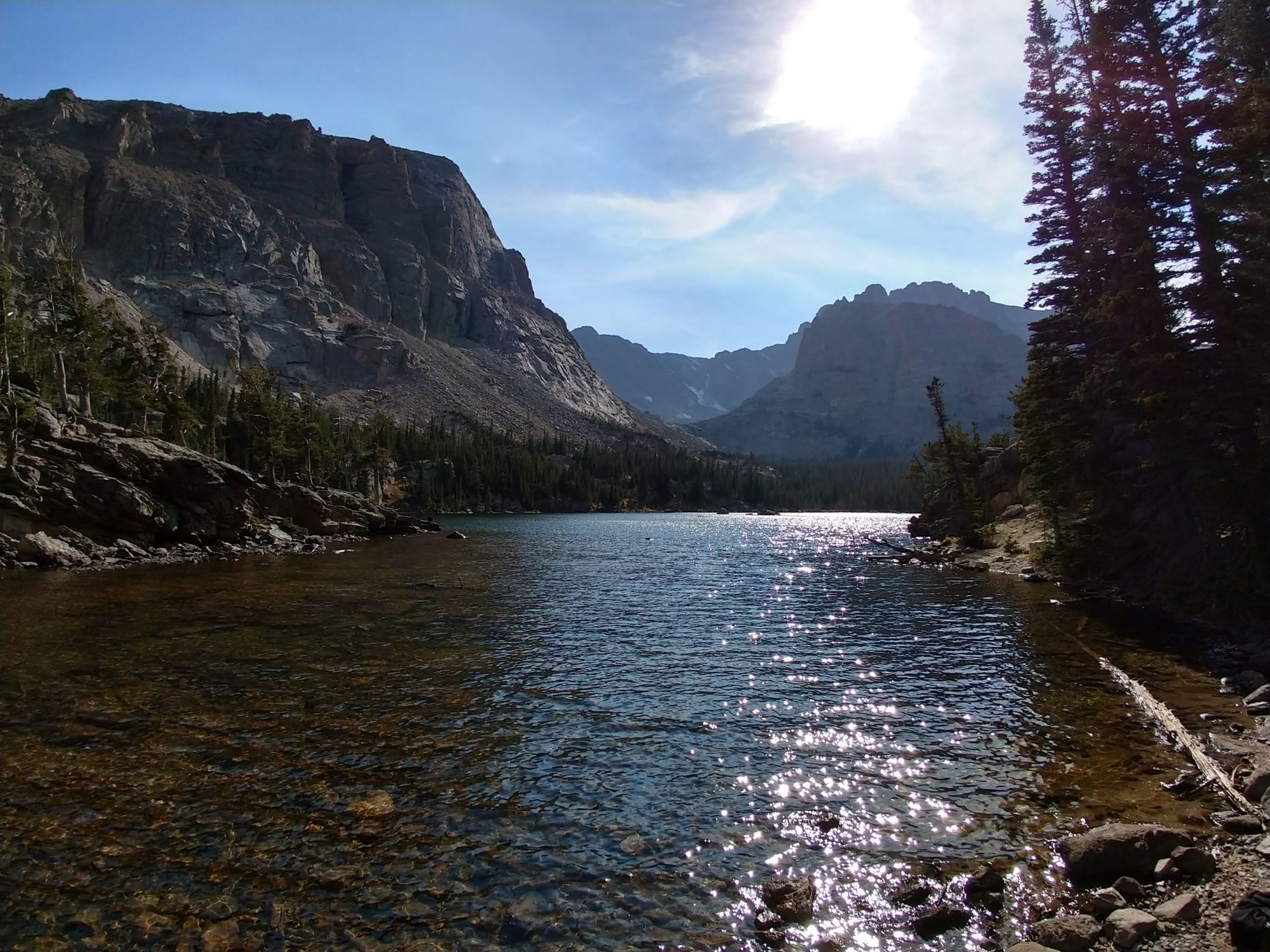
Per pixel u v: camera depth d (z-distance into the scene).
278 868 9.34
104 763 12.63
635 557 57.31
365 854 9.74
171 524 49.66
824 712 16.20
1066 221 39.00
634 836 10.35
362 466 136.88
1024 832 10.38
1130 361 30.17
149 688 17.17
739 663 20.94
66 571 38.78
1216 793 11.41
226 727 14.63
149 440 57.47
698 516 180.62
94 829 10.25
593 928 8.19
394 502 159.88
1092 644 23.02
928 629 26.00
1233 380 25.78
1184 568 29.50
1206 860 8.96
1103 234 32.22
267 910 8.41
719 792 11.91
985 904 8.59
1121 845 9.19
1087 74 34.88
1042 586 37.03
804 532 101.56
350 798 11.48
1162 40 30.81
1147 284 29.42
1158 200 30.19
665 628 26.30
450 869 9.41
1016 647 22.81
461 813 11.05
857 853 9.87
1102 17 32.22
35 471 43.12
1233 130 26.73
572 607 31.11
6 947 7.63
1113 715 15.77
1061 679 18.83
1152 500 31.94
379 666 19.92
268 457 94.88
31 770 12.23
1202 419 26.50
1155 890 8.60
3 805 10.91
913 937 8.02
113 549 44.50
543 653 21.98
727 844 10.14
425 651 21.88
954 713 16.03
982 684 18.52
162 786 11.76
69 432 50.50
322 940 7.87
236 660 20.08
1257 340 25.83
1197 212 27.70
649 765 13.09
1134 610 28.97
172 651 20.92
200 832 10.23
